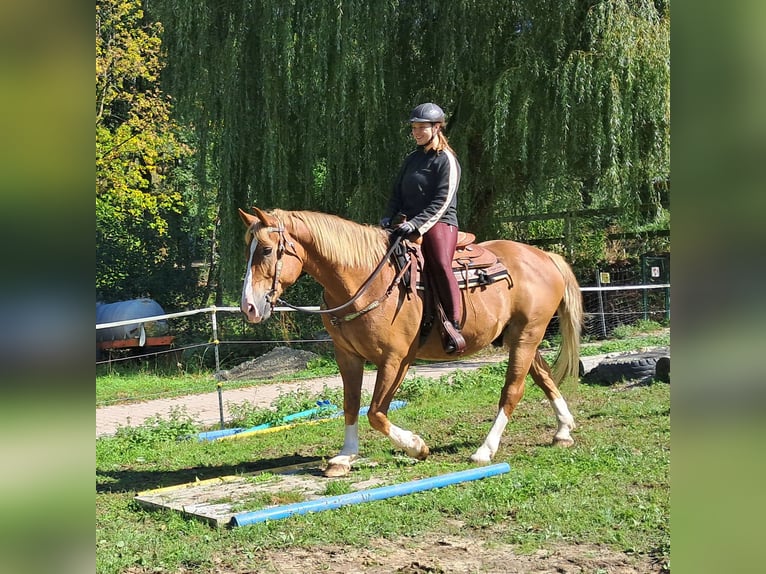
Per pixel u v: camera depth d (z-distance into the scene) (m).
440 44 14.41
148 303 17.36
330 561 4.27
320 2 13.89
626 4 13.55
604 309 19.45
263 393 12.86
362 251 5.84
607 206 15.55
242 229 15.48
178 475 6.78
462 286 6.21
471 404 9.98
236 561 4.30
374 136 14.80
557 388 7.18
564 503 5.11
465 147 14.64
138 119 19.00
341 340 6.03
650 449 6.67
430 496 5.40
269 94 14.53
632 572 3.95
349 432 6.38
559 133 13.62
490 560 4.20
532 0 13.91
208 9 14.94
